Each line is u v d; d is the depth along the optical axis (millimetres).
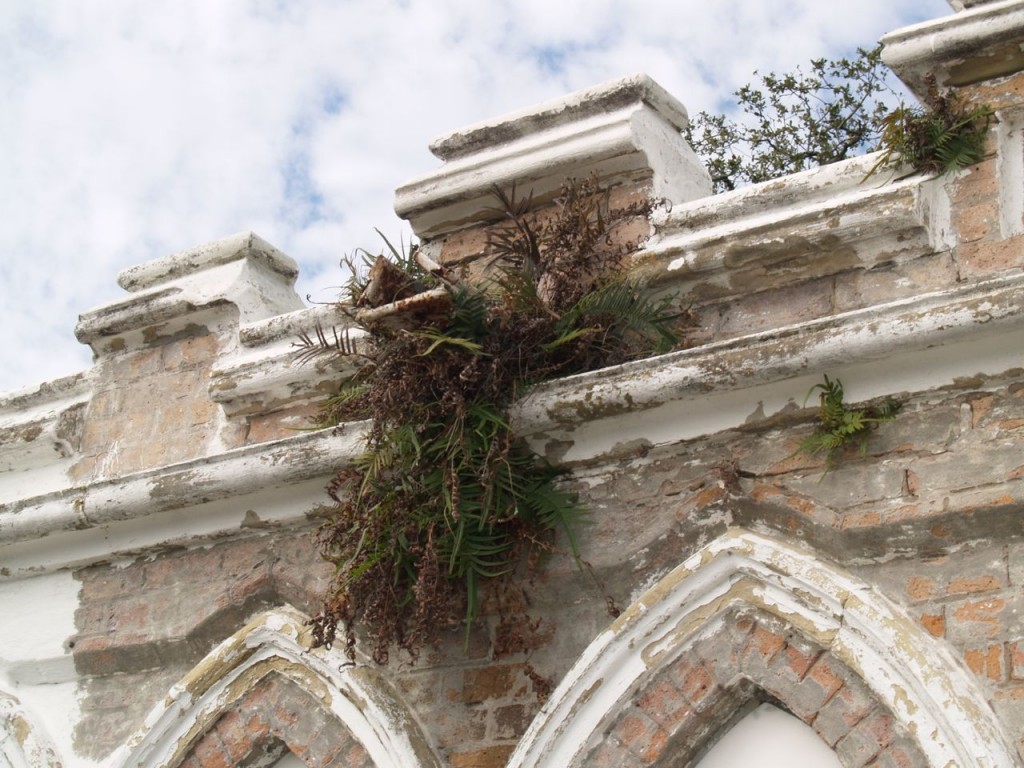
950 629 4797
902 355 5070
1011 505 4805
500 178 6266
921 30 5480
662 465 5539
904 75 5547
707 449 5473
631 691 5289
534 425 5598
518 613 5645
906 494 5004
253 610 6344
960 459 4969
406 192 6465
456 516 5328
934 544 4938
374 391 5598
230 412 6699
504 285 5734
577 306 5734
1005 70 5422
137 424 7012
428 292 5398
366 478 5574
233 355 6871
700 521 5367
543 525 5629
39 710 6715
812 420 5293
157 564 6652
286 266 7301
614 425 5555
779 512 5215
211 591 6418
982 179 5355
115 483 6527
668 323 5734
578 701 5332
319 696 5996
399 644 5664
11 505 6770
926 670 4742
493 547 5570
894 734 4793
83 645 6648
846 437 5160
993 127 5395
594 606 5535
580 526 5594
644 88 6223
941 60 5465
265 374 6551
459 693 5688
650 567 5434
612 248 5996
